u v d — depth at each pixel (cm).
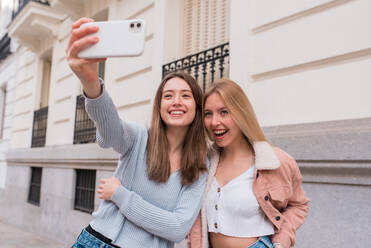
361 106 257
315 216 260
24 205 806
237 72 357
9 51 1086
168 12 496
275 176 168
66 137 709
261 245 161
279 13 324
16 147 966
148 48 515
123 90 562
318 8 294
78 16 712
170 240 159
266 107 328
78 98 680
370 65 256
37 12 746
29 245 616
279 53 321
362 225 233
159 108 177
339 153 244
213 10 457
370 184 229
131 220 155
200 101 182
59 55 793
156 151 165
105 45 123
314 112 288
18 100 998
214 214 171
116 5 598
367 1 261
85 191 600
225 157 189
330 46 281
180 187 167
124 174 164
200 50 469
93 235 156
